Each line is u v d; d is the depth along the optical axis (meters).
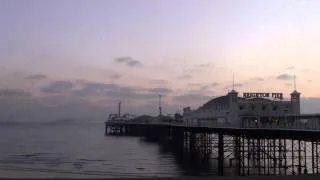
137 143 132.62
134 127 197.25
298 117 64.44
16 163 68.50
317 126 50.00
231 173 57.75
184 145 105.25
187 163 71.62
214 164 69.56
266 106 82.50
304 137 50.84
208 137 96.94
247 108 82.56
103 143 133.12
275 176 29.27
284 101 83.06
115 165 68.88
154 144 126.06
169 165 68.88
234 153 73.75
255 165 62.06
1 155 85.75
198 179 28.31
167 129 140.12
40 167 61.69
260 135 57.94
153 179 28.47
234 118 82.81
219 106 97.31
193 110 128.25
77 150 102.75
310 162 68.12
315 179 28.08
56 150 102.06
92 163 71.94
